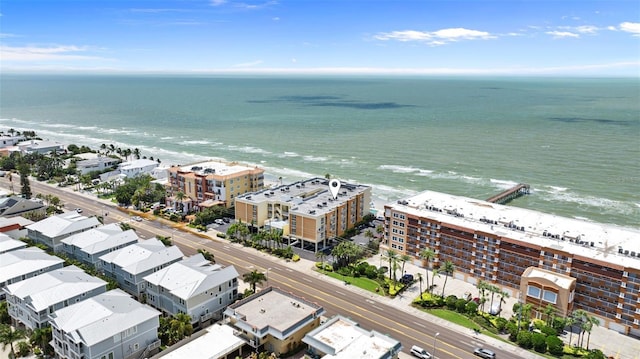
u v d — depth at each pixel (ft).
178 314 370.94
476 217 518.78
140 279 431.02
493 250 468.34
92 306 345.72
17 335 350.43
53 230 531.50
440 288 475.72
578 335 395.55
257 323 356.38
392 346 320.70
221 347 333.42
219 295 407.44
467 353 365.81
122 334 330.75
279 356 348.59
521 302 428.15
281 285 473.26
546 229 483.10
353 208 641.81
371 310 428.56
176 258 461.37
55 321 333.83
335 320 354.33
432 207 547.90
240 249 565.94
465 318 416.87
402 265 528.63
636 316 390.01
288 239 593.01
